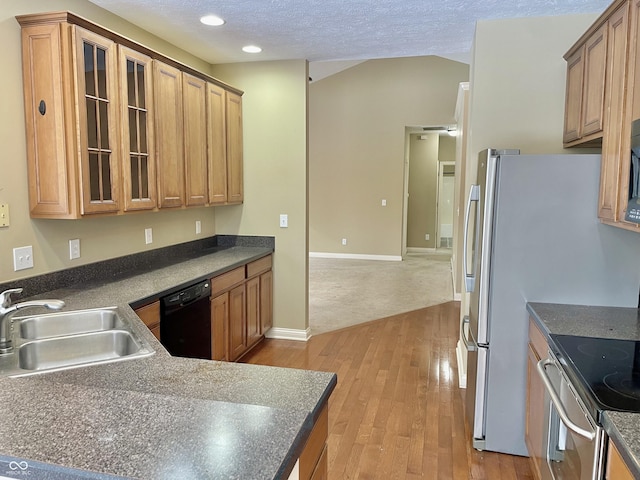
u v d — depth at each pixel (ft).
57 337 5.97
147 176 9.27
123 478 2.63
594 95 7.71
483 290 8.08
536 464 7.16
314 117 30.45
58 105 7.32
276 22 10.09
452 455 8.36
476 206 8.74
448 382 11.50
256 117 13.75
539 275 7.86
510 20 9.95
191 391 4.24
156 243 11.35
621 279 7.64
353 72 29.45
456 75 27.99
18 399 3.66
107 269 9.62
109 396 3.73
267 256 13.64
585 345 5.94
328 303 19.10
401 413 9.89
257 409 3.51
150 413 3.42
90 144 7.70
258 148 13.84
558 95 9.95
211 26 10.37
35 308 7.10
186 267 10.67
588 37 8.04
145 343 5.66
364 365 12.53
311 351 13.50
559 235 7.72
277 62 13.44
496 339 8.13
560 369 5.71
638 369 5.21
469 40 11.46
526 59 9.98
